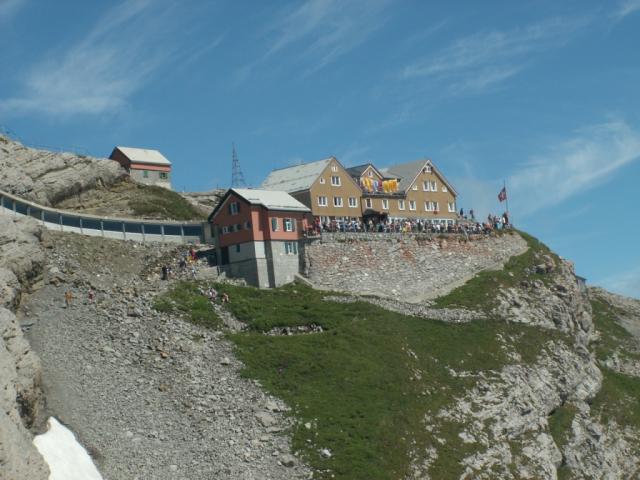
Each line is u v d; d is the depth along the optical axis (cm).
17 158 14538
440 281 14638
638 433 13875
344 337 11881
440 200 17550
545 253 16575
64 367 9962
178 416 9675
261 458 9381
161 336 10894
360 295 13388
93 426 9194
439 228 15462
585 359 14125
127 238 13712
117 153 18075
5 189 13862
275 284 13312
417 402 11019
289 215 13662
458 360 12362
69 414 9250
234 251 13525
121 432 9225
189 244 14012
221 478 8994
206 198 17350
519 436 11556
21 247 11150
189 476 8925
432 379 11700
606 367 15925
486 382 12038
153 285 12188
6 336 8575
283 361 11056
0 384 7925
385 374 11275
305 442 9706
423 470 9969
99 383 9850
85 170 15062
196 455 9212
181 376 10300
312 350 11412
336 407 10412
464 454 10569
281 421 9975
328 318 12306
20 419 7956
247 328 11812
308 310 12431
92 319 10906
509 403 11781
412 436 10356
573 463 12319
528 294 15138
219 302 12150
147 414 9588
